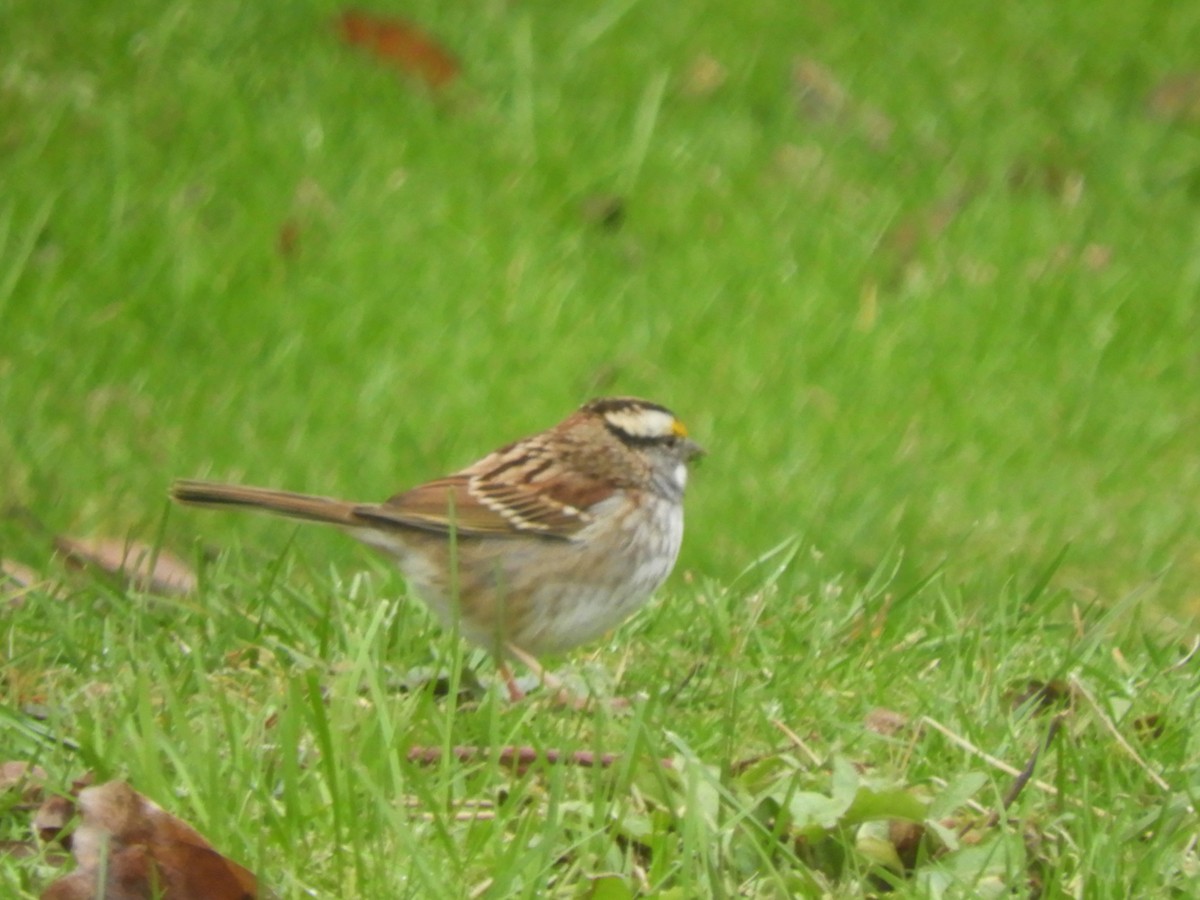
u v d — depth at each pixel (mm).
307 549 10766
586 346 12984
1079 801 6672
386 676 7734
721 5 16328
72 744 6805
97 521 10609
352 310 13148
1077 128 15430
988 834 6387
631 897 5785
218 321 12992
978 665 8180
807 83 15547
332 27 15477
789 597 9008
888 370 12961
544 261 13719
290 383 12484
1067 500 11711
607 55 15625
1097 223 14602
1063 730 6684
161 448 11672
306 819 6164
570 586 8391
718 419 12312
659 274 13734
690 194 14484
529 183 14391
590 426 8641
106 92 14773
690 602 9156
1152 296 13875
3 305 12898
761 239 14109
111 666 7633
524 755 6859
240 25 15438
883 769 6793
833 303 13586
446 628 8422
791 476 11773
